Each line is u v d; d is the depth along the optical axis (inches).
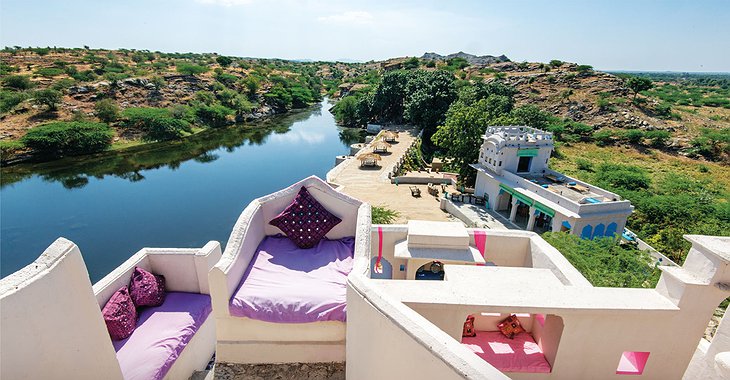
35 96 2025.1
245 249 253.1
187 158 1836.9
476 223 907.4
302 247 280.4
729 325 174.4
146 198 1291.8
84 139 1811.0
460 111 1248.8
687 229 831.1
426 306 186.4
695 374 194.1
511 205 1005.8
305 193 289.1
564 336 195.0
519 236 286.4
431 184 1220.5
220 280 223.9
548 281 211.2
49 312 154.5
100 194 1330.0
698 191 1222.3
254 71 4156.0
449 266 223.9
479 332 245.1
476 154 1186.6
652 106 2418.8
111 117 2101.4
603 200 770.2
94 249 938.1
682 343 196.2
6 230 1041.5
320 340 238.8
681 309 189.2
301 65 7436.0
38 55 3452.3
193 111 2539.4
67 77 2578.7
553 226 776.9
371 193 1112.2
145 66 3422.7
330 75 6190.9
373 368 167.6
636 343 196.4
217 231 1044.5
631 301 193.6
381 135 1919.3
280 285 241.0
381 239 298.2
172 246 960.9
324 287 240.2
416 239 279.6
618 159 1754.4
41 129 1733.5
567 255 510.9
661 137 1939.0
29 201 1251.2
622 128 2153.1
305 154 1952.5
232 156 1891.0
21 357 142.6
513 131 1051.3
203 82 3009.4
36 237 1005.8
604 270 477.7
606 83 2615.7
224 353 242.7
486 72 3545.8
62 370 163.3
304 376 237.1
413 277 281.0
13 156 1632.6
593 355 199.5
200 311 286.5
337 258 269.7
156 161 1768.0
